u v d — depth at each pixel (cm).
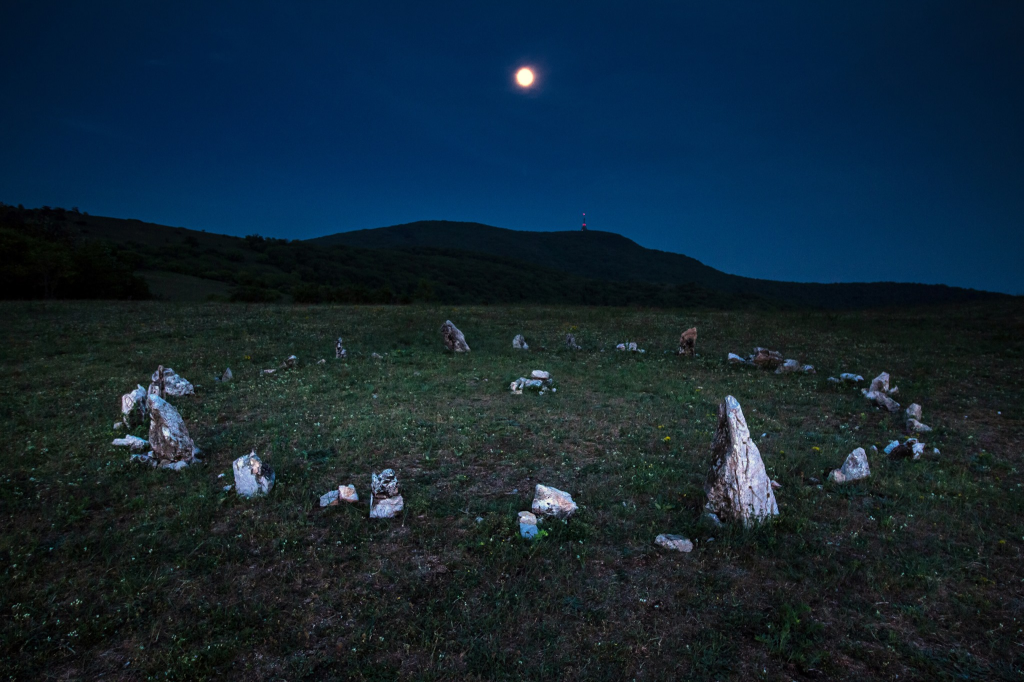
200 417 1198
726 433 714
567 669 464
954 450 1001
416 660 476
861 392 1425
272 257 14500
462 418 1163
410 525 705
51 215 13988
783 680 452
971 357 1922
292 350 2020
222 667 469
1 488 808
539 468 898
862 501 773
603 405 1300
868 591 569
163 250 11931
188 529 691
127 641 503
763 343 2286
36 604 551
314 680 455
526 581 581
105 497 791
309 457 948
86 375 1598
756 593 566
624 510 740
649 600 554
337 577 596
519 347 2158
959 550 647
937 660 474
